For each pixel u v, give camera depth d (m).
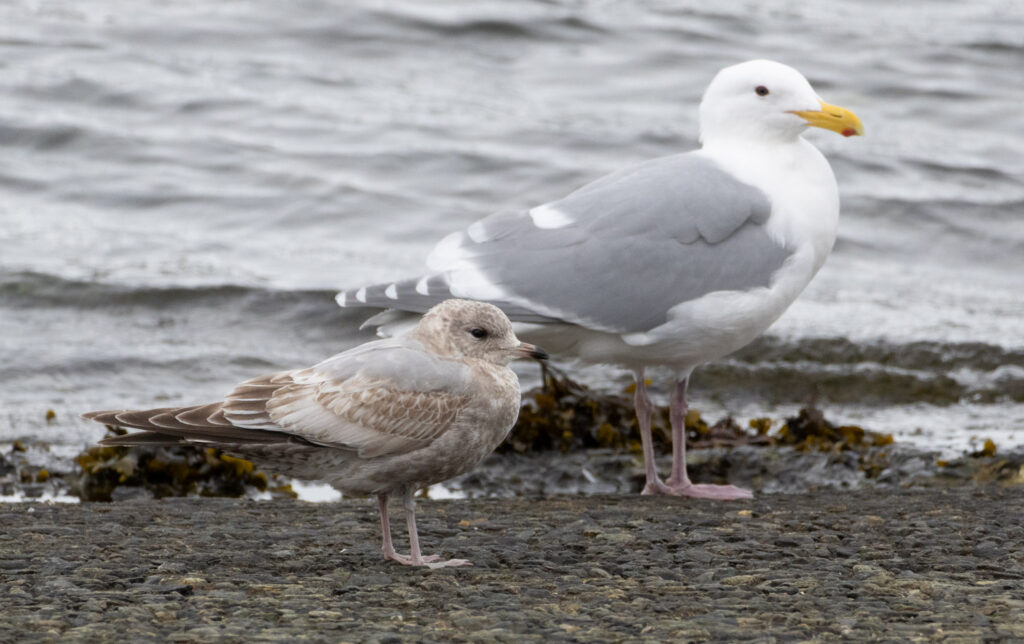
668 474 13.39
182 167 25.92
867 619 7.05
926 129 30.27
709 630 6.84
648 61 32.94
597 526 9.77
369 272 21.38
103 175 25.41
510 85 31.31
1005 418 16.09
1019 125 30.44
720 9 37.56
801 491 12.77
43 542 8.98
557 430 14.24
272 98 29.23
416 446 8.20
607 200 11.93
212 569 8.27
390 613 7.21
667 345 11.67
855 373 17.48
